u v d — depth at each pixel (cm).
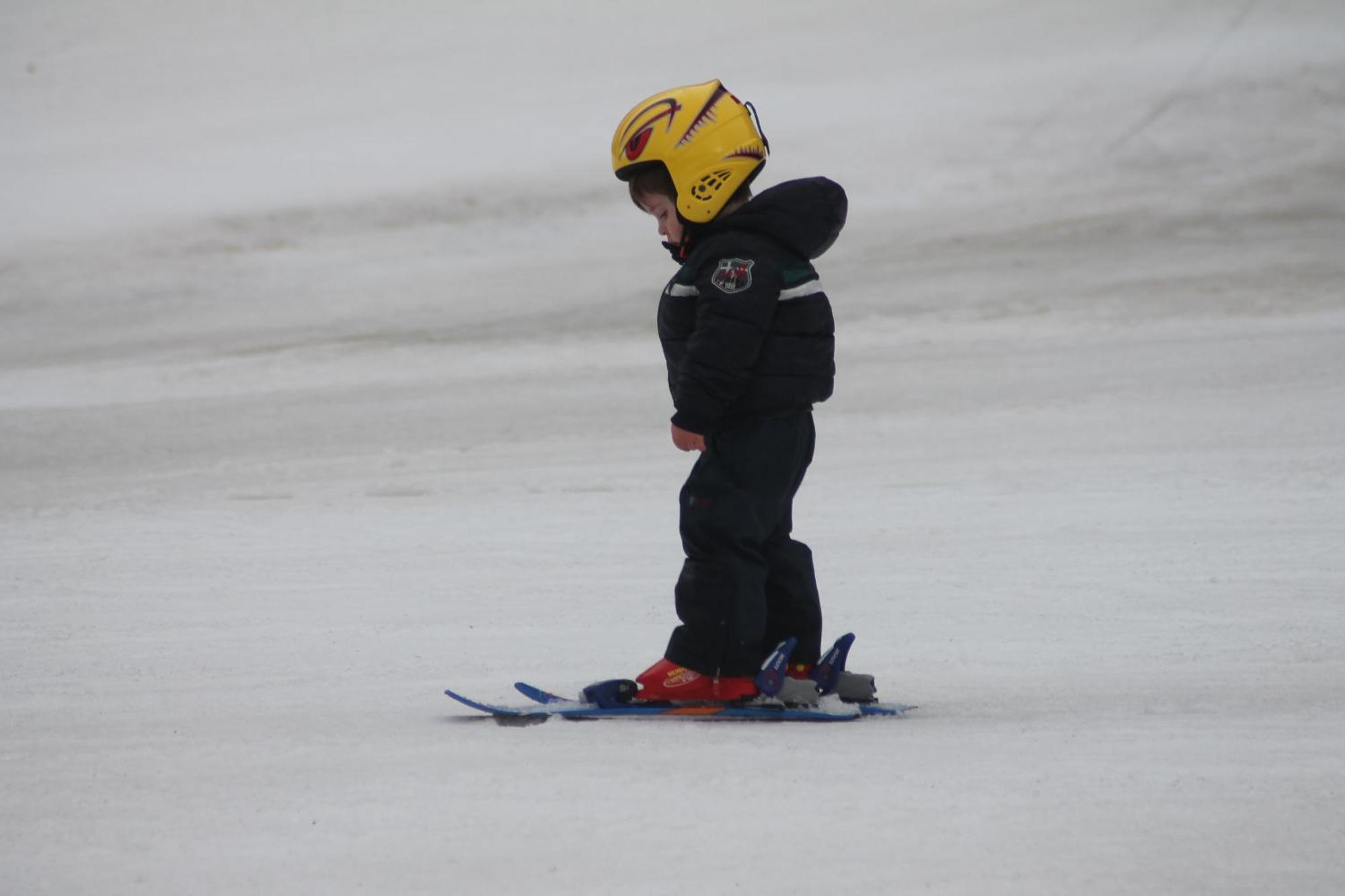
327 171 10069
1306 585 2020
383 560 2441
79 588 2212
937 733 1204
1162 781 1028
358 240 8475
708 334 1252
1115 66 10419
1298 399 3916
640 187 1336
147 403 5156
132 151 11294
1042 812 951
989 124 9556
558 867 853
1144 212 7831
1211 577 2089
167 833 930
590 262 7719
